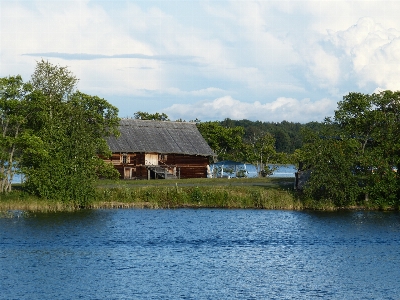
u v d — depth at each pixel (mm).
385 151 74500
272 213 68438
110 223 59500
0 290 35656
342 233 56375
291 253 47281
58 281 37719
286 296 35344
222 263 43375
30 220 60531
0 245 48375
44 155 68500
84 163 71000
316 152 72625
